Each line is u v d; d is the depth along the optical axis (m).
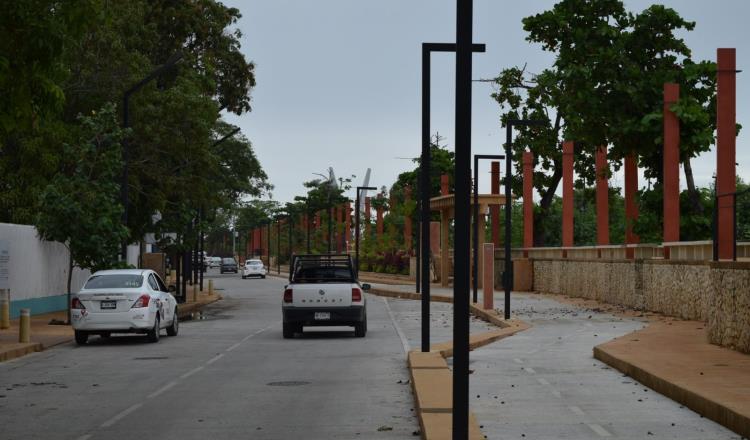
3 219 41.09
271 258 166.25
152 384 18.64
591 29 43.66
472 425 12.41
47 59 17.41
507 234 36.78
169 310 30.75
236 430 13.20
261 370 21.00
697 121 37.53
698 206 40.91
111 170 34.44
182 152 46.41
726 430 12.70
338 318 29.95
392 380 18.94
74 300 27.88
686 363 18.95
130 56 43.22
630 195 43.19
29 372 20.92
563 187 56.41
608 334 29.61
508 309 36.34
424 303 23.11
